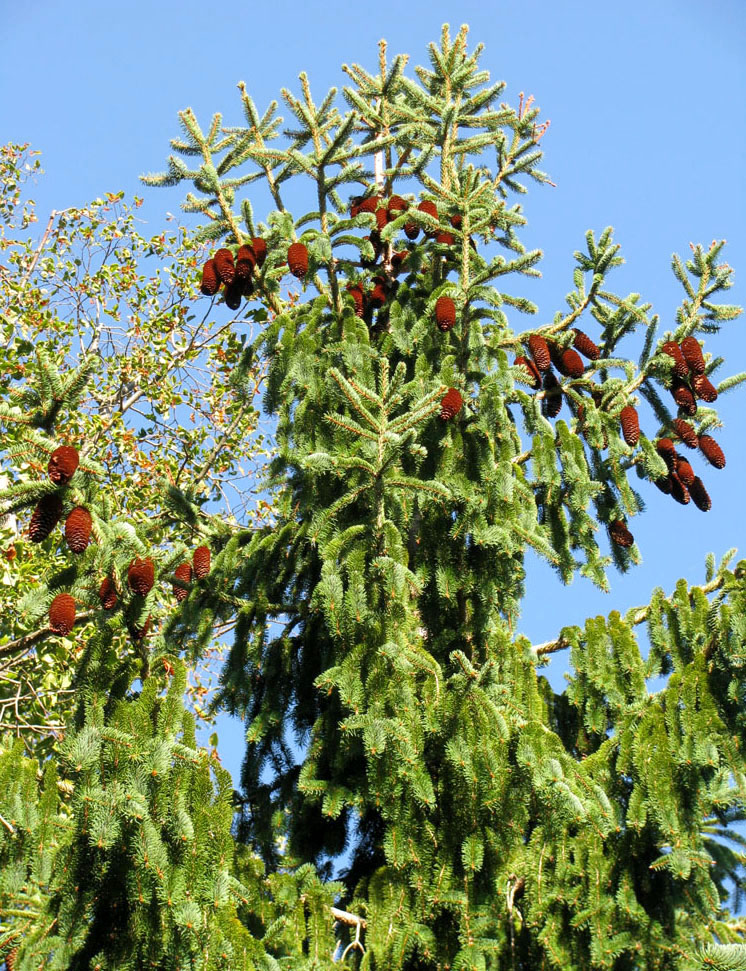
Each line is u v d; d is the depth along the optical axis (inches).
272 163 309.1
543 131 354.9
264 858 280.4
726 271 319.0
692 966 237.3
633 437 303.3
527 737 245.1
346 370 299.7
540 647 301.6
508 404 308.7
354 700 245.8
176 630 282.4
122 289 593.9
